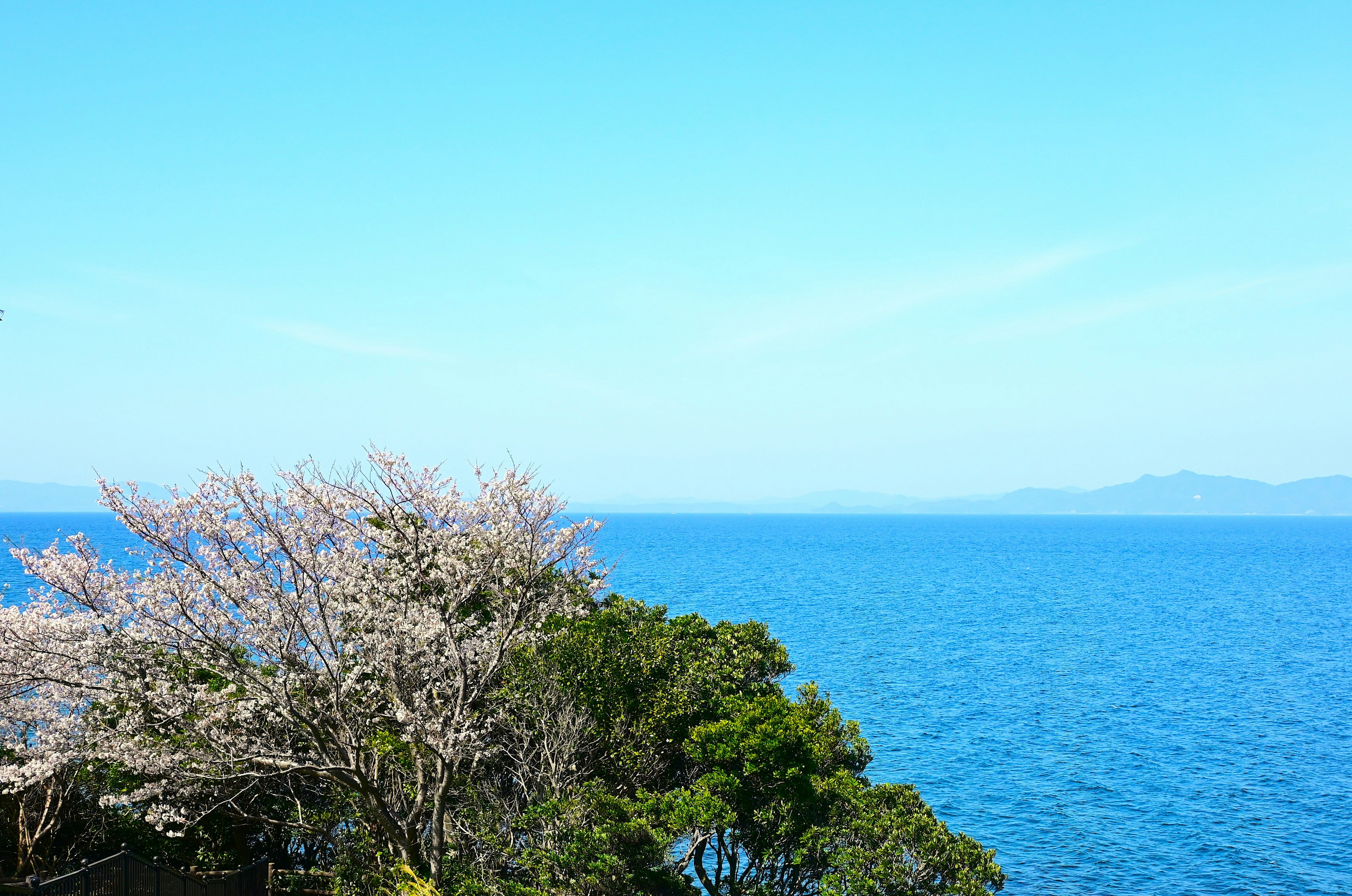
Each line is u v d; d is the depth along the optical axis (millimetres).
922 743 52625
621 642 21609
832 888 17094
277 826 21156
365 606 18016
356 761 17344
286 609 17031
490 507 19781
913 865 17375
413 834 18188
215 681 18891
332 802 20922
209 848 21422
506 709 20734
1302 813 41750
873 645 90000
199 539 17469
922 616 114938
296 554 17469
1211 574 198875
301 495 18484
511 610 19953
